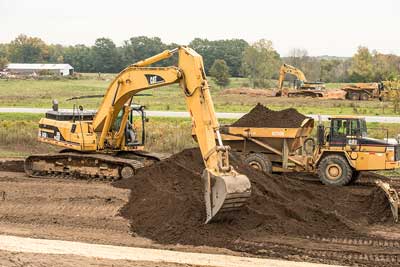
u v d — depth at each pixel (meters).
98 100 71.00
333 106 61.34
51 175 24.12
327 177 24.31
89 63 159.25
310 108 58.44
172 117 47.56
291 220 17.56
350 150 24.12
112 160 22.36
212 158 16.50
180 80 18.16
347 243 16.02
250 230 16.62
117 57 157.25
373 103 65.69
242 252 14.95
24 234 16.17
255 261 14.06
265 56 116.69
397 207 18.58
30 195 19.86
